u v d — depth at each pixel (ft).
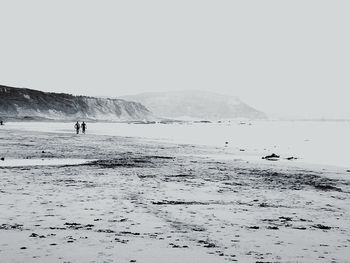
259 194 44.50
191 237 25.07
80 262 19.52
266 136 230.68
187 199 39.68
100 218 30.09
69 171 61.57
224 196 42.29
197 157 96.48
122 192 42.78
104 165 72.23
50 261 19.60
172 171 65.46
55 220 29.17
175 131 289.53
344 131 325.01
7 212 31.65
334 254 22.11
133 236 24.98
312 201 40.93
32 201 36.45
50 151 100.32
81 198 38.52
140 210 33.47
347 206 38.58
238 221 30.37
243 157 100.22
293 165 83.56
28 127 285.64
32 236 24.57
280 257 21.22
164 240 24.13
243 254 21.57
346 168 79.25
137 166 72.02
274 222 30.45
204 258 20.61
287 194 45.14
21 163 72.84
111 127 354.54
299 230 27.99
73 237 24.48
